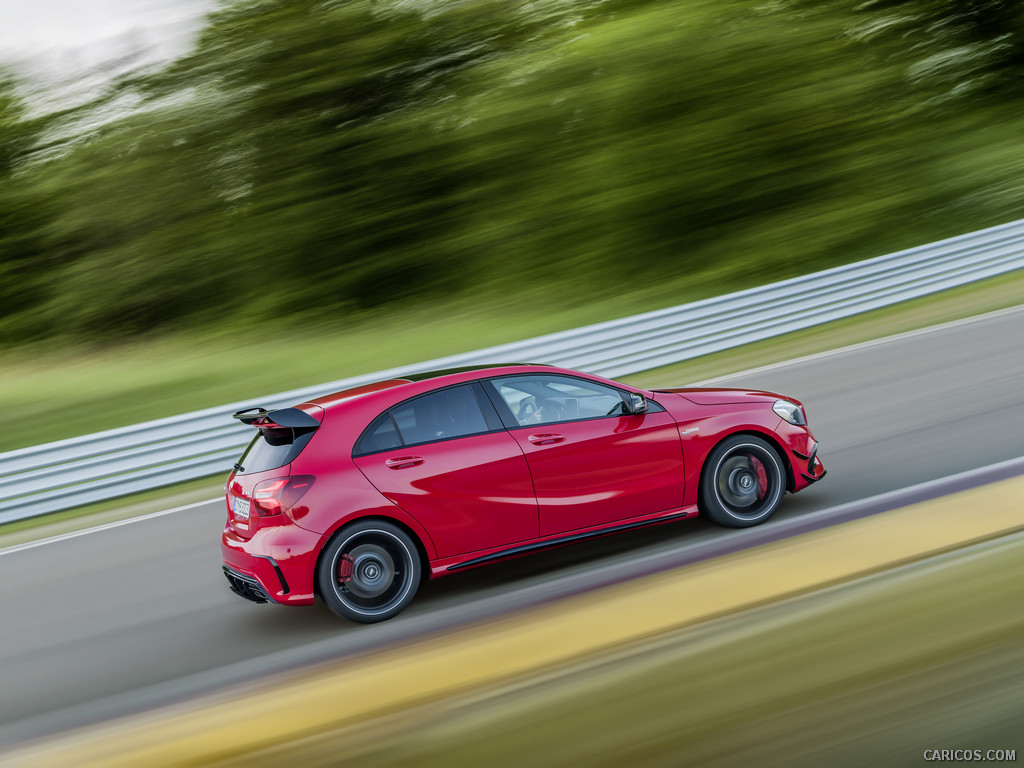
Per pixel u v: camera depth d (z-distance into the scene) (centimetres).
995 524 451
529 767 271
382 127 2648
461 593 538
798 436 588
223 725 355
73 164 2764
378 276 2336
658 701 299
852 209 2202
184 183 2677
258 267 2488
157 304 2477
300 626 527
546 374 563
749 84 2627
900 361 1001
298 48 2680
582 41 2805
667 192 2367
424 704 334
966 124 2475
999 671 289
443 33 2761
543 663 358
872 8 2858
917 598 347
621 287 2078
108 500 930
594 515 548
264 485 509
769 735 271
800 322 1288
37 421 1664
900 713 274
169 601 601
